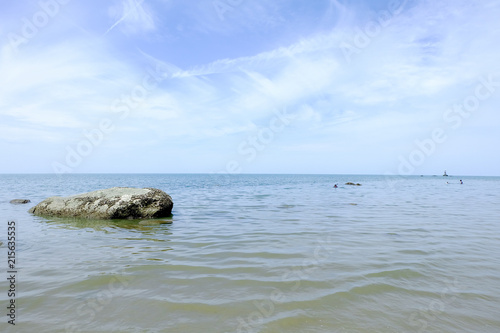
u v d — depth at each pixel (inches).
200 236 373.1
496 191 1455.5
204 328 153.1
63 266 251.8
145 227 435.5
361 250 305.1
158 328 152.9
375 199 923.4
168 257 279.6
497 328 154.3
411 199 933.2
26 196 967.0
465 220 503.2
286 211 615.8
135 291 199.9
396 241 344.5
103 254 289.1
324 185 1994.3
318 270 242.2
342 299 187.8
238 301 184.5
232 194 1099.9
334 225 450.9
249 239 355.9
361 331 150.5
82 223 469.7
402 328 153.6
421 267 249.8
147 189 557.6
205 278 224.7
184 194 1091.9
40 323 157.3
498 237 367.2
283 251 301.4
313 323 158.4
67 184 1902.1
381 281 218.4
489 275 231.8
